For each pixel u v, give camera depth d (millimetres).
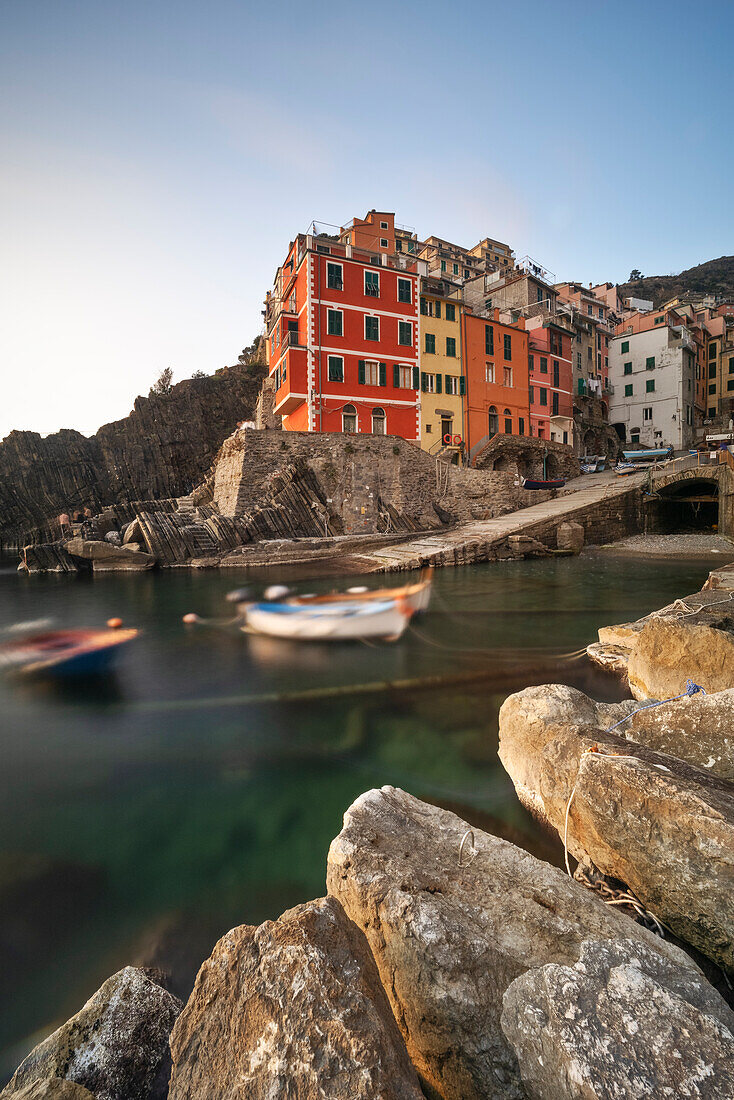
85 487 55031
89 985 3412
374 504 31312
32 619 15812
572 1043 1709
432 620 14648
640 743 4316
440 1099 2311
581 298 63125
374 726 7500
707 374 68562
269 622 14469
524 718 5117
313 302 33875
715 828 2641
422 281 42094
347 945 2199
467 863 3000
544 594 18500
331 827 5117
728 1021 1841
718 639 5949
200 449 59500
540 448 43281
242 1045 1834
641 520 35312
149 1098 2385
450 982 2293
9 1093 2414
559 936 2439
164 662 11109
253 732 7395
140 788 5898
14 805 5582
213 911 4051
